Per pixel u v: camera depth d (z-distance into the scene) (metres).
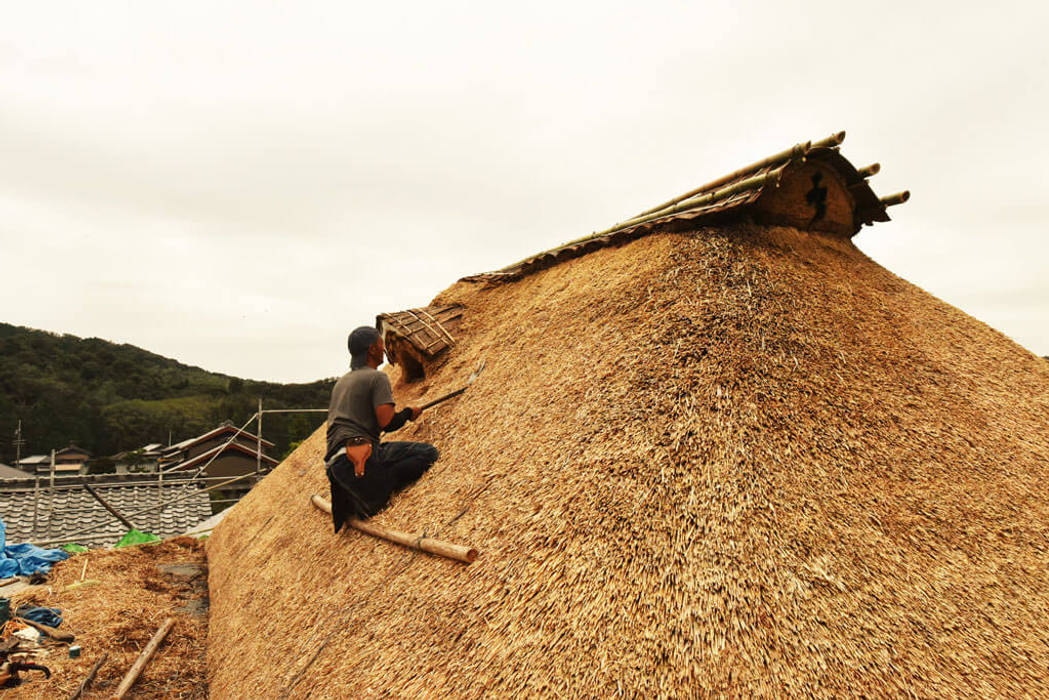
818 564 2.18
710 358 2.94
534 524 2.63
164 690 4.26
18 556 7.56
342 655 2.91
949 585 2.28
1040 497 2.94
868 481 2.63
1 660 4.25
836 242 4.70
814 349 3.25
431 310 6.07
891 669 1.94
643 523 2.32
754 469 2.45
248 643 4.04
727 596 2.04
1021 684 2.01
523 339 4.52
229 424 29.23
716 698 1.82
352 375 4.00
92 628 5.13
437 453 3.98
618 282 4.06
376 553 3.51
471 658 2.28
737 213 4.05
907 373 3.51
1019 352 4.41
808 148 3.82
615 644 2.00
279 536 5.34
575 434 2.98
